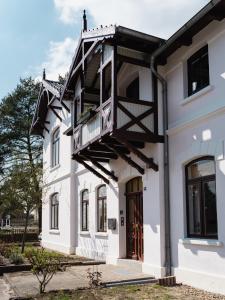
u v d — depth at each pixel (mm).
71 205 17922
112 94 10648
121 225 13188
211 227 9297
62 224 19000
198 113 9898
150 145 11305
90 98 14078
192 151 9953
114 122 10453
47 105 21953
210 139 9391
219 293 8617
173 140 10789
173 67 11039
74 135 14078
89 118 12328
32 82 34250
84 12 12531
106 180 14141
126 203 13320
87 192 16672
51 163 21641
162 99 11234
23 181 18859
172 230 10500
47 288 9289
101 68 11570
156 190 10898
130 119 10719
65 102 18547
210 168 9523
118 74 13266
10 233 26859
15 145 33562
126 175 12781
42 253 9938
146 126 10938
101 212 15258
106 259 13844
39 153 33656
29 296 8430
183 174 10320
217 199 8953
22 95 33812
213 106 9367
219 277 8664
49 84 20281
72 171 18203
